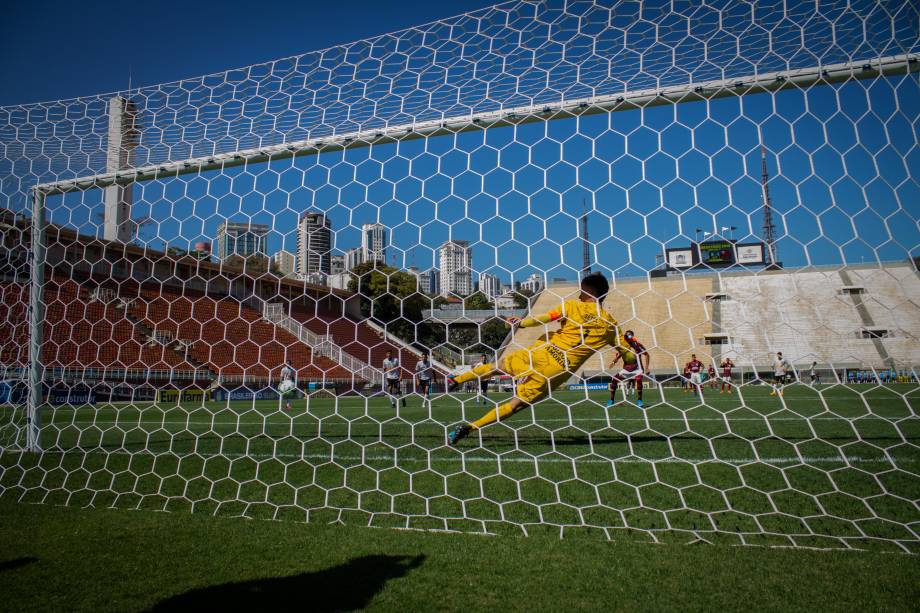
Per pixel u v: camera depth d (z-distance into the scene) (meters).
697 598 1.92
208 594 1.99
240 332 19.72
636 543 2.56
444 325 4.64
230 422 9.88
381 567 2.27
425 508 3.28
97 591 2.03
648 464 4.39
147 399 16.72
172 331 17.61
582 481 3.84
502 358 5.14
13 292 6.55
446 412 11.45
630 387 13.80
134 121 6.08
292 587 2.05
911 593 1.95
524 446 5.49
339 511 3.26
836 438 5.83
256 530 2.88
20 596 1.99
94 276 11.63
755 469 4.18
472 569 2.24
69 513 3.31
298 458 5.19
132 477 4.43
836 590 1.98
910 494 3.36
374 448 5.73
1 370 6.68
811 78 3.92
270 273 5.46
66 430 8.40
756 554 2.39
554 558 2.36
